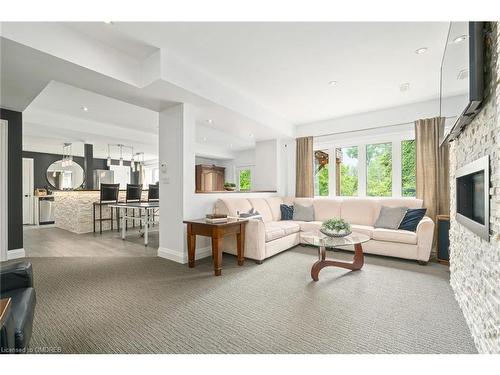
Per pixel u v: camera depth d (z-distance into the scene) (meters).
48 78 2.61
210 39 2.46
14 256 3.55
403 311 2.01
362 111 4.61
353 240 2.79
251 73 3.17
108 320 1.88
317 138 5.33
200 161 9.49
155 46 2.59
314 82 3.42
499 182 1.22
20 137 3.66
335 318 1.91
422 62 2.87
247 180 9.09
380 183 4.68
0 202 3.44
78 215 5.62
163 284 2.60
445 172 3.76
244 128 4.70
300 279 2.75
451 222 2.49
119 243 4.53
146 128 5.80
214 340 1.63
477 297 1.59
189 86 2.94
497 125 1.22
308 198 5.13
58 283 2.61
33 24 2.07
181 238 3.38
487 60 1.37
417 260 3.32
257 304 2.14
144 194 7.37
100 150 7.74
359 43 2.50
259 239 3.33
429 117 4.03
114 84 2.76
